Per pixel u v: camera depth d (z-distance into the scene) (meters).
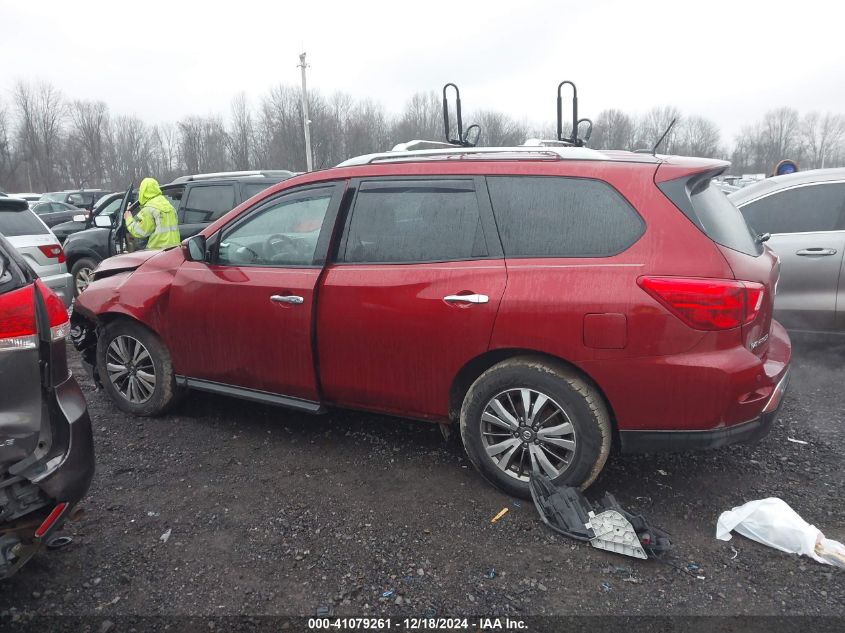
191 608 2.47
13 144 56.66
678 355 2.79
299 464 3.66
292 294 3.56
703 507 3.16
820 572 2.64
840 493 3.26
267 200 3.82
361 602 2.50
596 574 2.65
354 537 2.93
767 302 2.98
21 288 2.39
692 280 2.76
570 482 3.07
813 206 5.29
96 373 4.93
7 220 6.22
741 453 3.72
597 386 2.99
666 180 2.94
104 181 58.16
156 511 3.16
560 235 3.03
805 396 4.67
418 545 2.86
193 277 3.96
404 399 3.41
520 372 3.06
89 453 2.58
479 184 3.22
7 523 2.34
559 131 5.30
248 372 3.84
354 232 3.50
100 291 4.36
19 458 2.36
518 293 2.99
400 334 3.29
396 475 3.52
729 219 3.24
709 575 2.64
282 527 3.01
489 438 3.25
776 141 68.12
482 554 2.79
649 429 2.91
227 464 3.66
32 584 2.60
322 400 3.68
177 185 8.40
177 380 4.20
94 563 2.75
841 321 5.17
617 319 2.83
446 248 3.25
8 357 2.32
